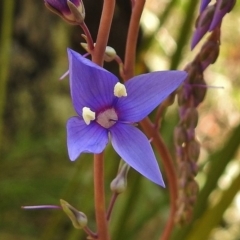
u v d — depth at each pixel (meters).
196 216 0.14
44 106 0.22
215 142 0.30
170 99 0.11
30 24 0.22
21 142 0.20
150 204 0.17
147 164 0.09
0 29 0.19
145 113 0.09
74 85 0.09
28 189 0.18
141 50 0.16
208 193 0.14
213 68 0.31
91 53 0.09
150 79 0.09
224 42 0.31
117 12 0.18
